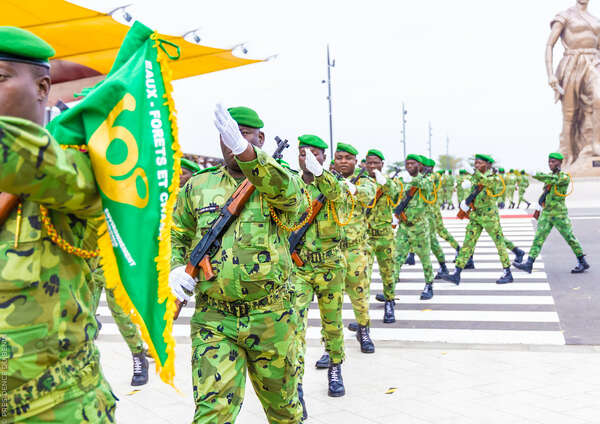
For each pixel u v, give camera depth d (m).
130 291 1.60
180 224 3.03
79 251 1.65
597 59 41.41
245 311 2.78
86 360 1.69
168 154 1.73
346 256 5.45
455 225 18.81
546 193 9.73
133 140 1.64
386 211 6.75
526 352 5.54
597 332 6.21
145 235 1.65
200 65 7.09
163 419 4.07
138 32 1.76
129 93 1.65
